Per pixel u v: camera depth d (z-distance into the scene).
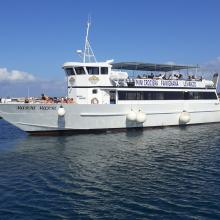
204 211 14.22
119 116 34.44
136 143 29.36
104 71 34.34
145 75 38.06
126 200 15.52
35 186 17.53
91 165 21.75
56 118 31.92
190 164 22.09
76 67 34.44
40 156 24.38
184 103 39.25
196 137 32.66
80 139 30.92
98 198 15.80
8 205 15.04
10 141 31.48
